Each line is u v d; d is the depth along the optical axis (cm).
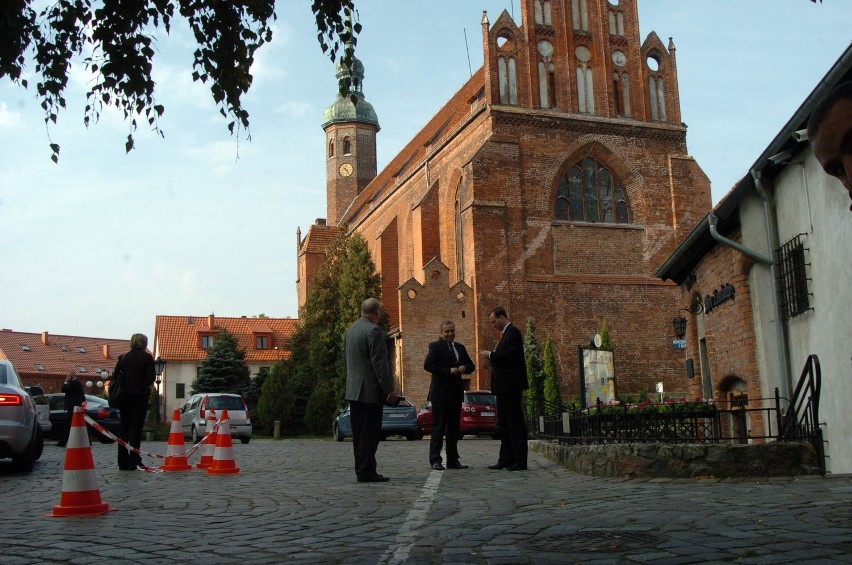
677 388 4319
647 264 4388
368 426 1180
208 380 5900
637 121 4466
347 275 5600
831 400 1355
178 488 1146
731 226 1688
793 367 1522
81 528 773
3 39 875
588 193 4406
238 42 919
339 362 5294
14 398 1393
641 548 571
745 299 1638
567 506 820
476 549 600
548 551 579
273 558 600
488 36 4353
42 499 1045
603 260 4331
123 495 1059
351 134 8444
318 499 969
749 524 643
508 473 1266
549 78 4409
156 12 904
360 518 795
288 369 5822
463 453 1997
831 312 1343
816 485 885
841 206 1279
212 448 1603
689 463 1030
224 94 941
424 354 4416
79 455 881
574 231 4303
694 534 612
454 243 4816
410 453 2036
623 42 4550
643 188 4428
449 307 4462
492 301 4131
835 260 1318
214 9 905
